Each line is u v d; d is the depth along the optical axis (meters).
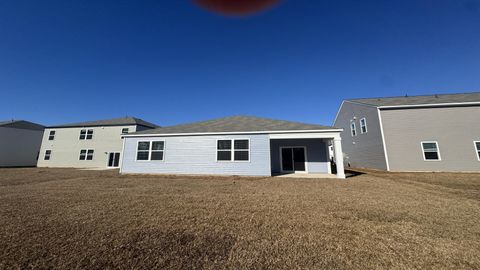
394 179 11.80
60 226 4.25
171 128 16.02
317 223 4.52
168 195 7.44
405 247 3.39
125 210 5.46
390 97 21.30
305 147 15.65
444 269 2.77
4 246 3.34
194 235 3.86
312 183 10.43
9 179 12.25
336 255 3.13
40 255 3.07
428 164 15.40
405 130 16.16
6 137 27.67
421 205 6.02
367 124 18.66
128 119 27.09
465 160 14.84
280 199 6.81
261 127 14.48
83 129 26.36
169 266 2.83
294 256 3.10
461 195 7.41
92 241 3.56
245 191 8.25
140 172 14.82
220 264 2.88
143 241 3.58
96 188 8.93
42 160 26.34
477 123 15.02
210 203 6.25
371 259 3.02
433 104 15.84
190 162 14.30
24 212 5.22
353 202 6.40
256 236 3.83
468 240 3.64
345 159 22.95
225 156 13.95
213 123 16.61
